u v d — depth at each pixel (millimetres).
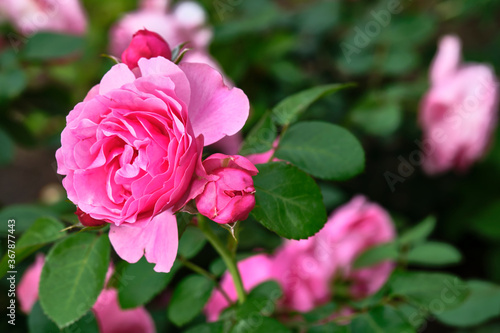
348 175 430
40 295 404
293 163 431
